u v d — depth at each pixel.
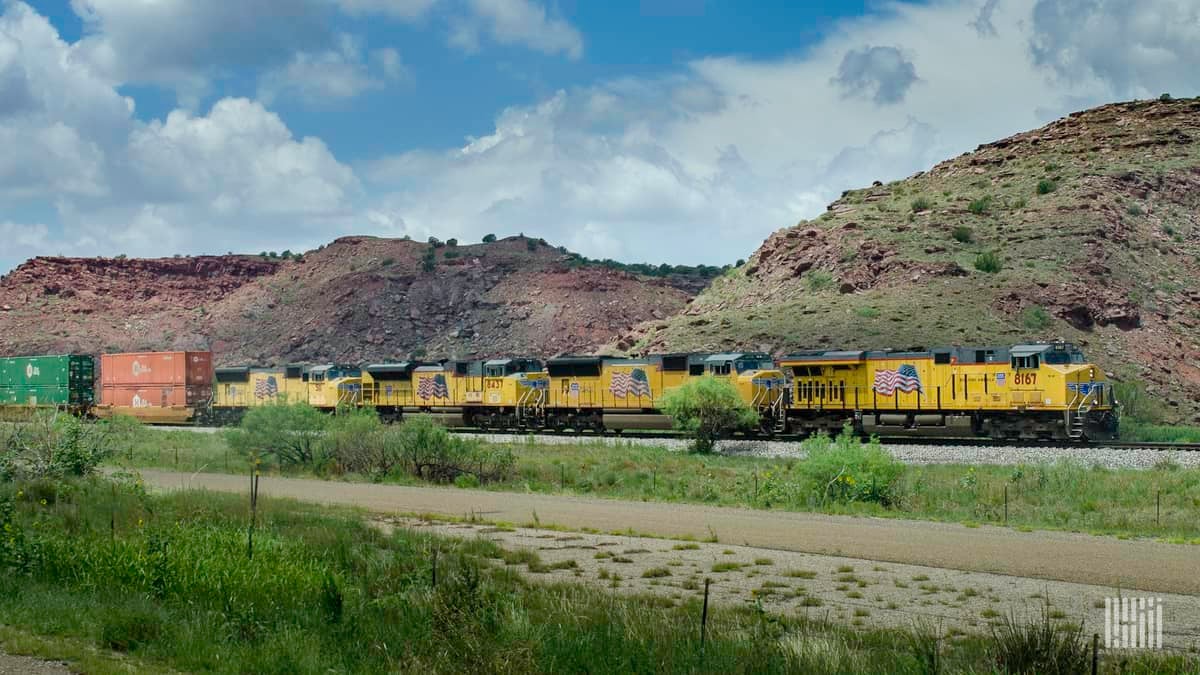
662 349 85.69
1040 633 14.73
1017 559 22.98
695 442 51.12
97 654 13.78
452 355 141.38
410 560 21.47
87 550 20.42
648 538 26.30
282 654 14.14
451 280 159.62
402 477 41.06
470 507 32.47
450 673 13.89
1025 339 74.50
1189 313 83.25
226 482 39.38
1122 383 68.50
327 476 42.31
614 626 16.02
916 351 51.84
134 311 164.75
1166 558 23.00
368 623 16.27
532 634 15.05
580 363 61.25
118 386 81.25
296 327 155.25
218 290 173.12
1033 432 48.06
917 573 21.56
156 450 50.75
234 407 75.12
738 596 19.58
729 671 13.70
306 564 20.69
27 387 83.06
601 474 40.41
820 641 15.00
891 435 52.41
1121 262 86.62
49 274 167.25
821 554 23.89
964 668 13.90
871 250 93.19
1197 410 70.62
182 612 16.69
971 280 84.56
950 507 32.22
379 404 70.62
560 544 25.34
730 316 90.00
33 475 34.19
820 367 54.12
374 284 159.00
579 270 158.00
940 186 113.38
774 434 55.22
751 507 32.75
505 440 56.56
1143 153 107.75
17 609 15.80
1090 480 35.78
